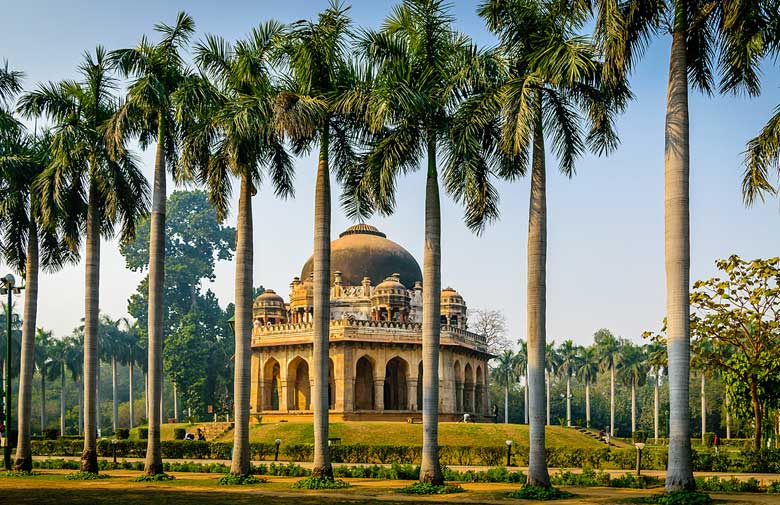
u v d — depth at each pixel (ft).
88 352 108.58
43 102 109.50
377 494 83.56
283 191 104.88
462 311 222.07
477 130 82.58
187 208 368.68
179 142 105.60
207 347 308.60
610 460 119.55
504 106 77.25
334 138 99.25
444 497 79.77
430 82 88.53
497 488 88.79
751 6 71.05
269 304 218.59
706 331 128.47
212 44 99.76
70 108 110.93
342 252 222.89
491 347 311.68
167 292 348.79
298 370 209.97
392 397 211.20
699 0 75.41
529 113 76.23
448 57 88.53
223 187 100.89
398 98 83.66
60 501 77.20
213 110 99.04
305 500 77.10
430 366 87.30
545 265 82.02
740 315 125.59
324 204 93.61
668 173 73.51
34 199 111.55
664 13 76.23
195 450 150.92
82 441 165.58
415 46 89.10
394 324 200.13
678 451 71.15
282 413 198.18
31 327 117.08
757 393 127.65
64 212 107.65
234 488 90.89
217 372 310.65
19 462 114.93
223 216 103.14
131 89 101.91
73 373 312.71
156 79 100.63
